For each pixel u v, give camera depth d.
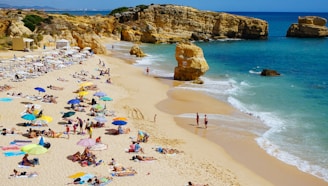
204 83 49.97
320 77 55.72
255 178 21.75
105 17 125.44
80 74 48.53
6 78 41.44
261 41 119.19
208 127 31.27
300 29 136.50
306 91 45.31
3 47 62.50
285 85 49.09
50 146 23.34
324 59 77.88
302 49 97.75
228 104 38.81
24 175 19.02
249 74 58.19
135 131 28.44
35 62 51.03
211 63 70.69
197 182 20.11
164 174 20.77
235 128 31.05
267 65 68.94
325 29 134.88
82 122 27.66
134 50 78.56
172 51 89.75
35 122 26.31
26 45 63.91
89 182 18.73
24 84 39.47
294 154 25.52
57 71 48.62
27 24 88.62
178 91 44.91
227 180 20.98
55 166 20.55
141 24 115.81
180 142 27.06
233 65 68.44
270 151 26.08
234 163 23.91
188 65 50.50
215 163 23.59
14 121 27.48
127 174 20.17
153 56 79.19
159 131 29.33
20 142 23.36
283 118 33.66
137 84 47.81
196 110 36.56
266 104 38.75
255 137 28.88
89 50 75.06
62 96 36.38
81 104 34.16
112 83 46.41
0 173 19.08
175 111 36.06
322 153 25.62
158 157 23.31
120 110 34.25
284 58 79.75
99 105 32.59
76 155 21.83
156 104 38.41
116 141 25.56
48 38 80.56
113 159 21.67
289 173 22.64
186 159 23.62
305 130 30.30
